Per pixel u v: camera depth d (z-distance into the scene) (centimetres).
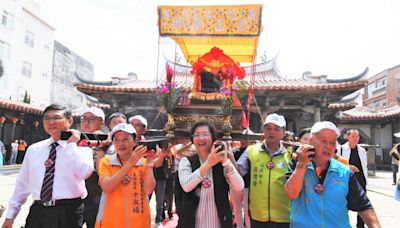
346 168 276
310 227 260
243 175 390
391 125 2262
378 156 2241
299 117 1822
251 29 673
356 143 606
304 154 257
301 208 272
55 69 3425
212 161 293
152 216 735
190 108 665
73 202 320
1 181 1348
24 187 331
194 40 852
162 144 348
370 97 4047
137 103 1698
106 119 1820
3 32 2573
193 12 685
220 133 607
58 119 327
